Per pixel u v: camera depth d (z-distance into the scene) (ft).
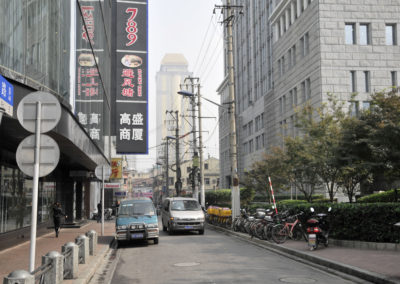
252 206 77.66
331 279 28.22
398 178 56.59
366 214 41.37
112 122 109.19
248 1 203.21
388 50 112.27
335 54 110.52
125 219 54.13
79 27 62.59
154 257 41.45
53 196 82.43
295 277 28.99
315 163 58.39
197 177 140.36
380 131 47.34
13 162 56.03
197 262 36.86
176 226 66.85
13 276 15.87
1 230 50.62
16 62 35.06
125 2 111.55
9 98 31.73
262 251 44.50
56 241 56.03
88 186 131.23
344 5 112.37
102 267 35.96
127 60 110.32
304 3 122.83
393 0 113.80
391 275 26.37
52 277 22.21
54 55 45.88
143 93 110.22
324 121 61.46
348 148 52.06
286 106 138.62
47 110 21.30
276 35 149.89
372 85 110.52
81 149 55.36
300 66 124.98
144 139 108.99
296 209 54.34
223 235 66.33
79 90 62.54
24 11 37.37
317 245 41.65
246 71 204.44
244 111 208.23
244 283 27.02
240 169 209.05
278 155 78.23
